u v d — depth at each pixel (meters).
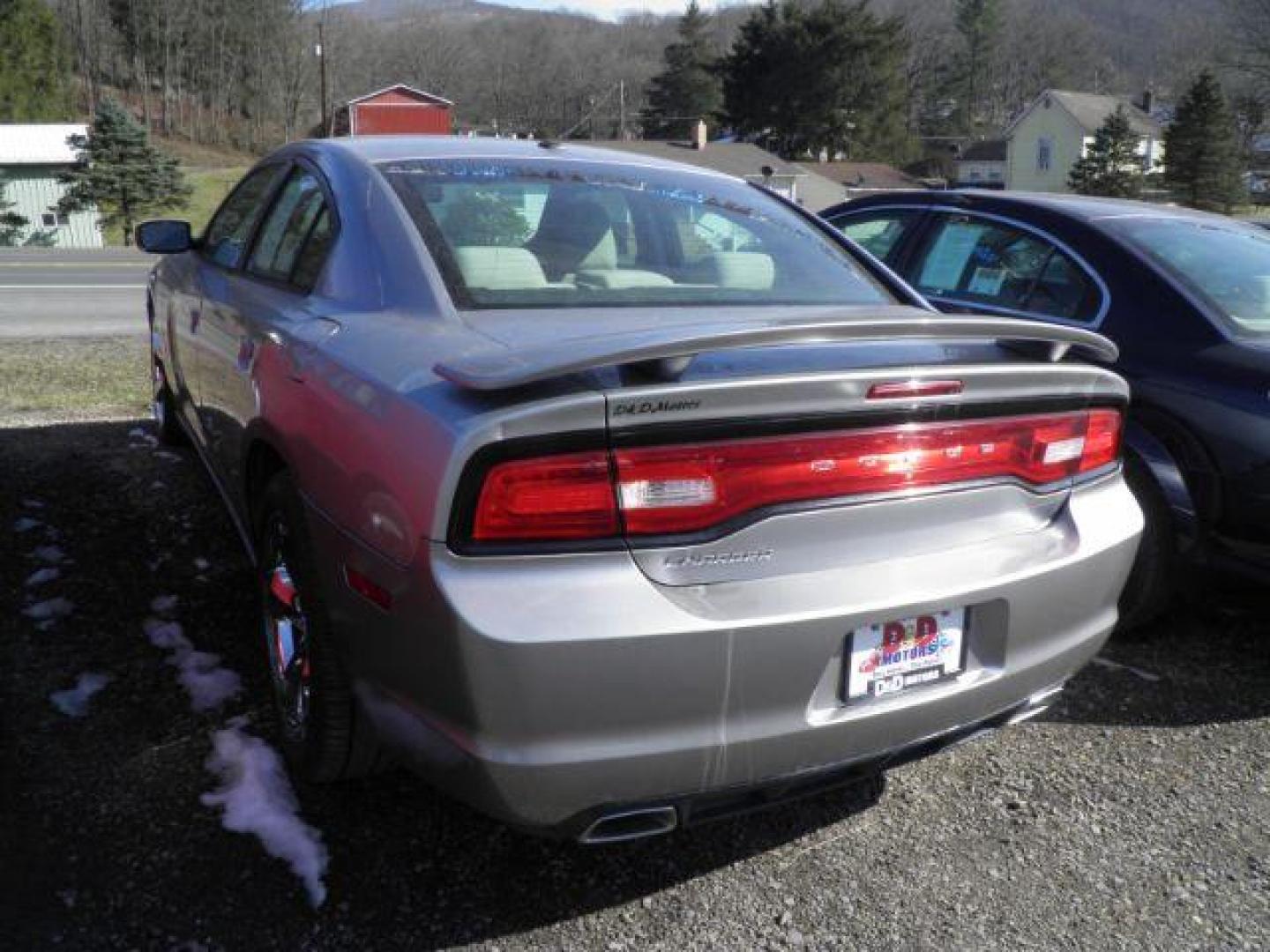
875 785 2.95
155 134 81.62
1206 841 2.73
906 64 104.75
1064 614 2.44
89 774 2.75
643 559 1.96
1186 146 62.69
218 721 3.02
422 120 61.81
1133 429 3.75
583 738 1.92
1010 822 2.79
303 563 2.47
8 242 41.84
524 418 1.87
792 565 2.08
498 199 2.91
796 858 2.61
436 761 2.00
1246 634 4.02
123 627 3.56
